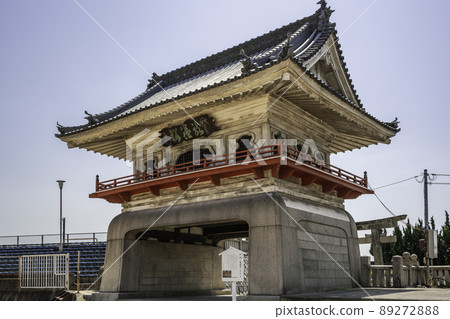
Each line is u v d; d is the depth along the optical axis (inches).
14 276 906.1
